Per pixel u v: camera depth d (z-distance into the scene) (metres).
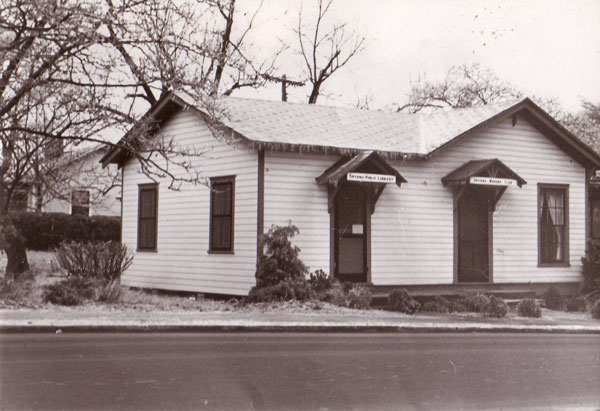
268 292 19.84
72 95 20.00
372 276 23.02
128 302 19.33
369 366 12.02
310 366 11.79
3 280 18.86
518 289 25.34
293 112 25.03
